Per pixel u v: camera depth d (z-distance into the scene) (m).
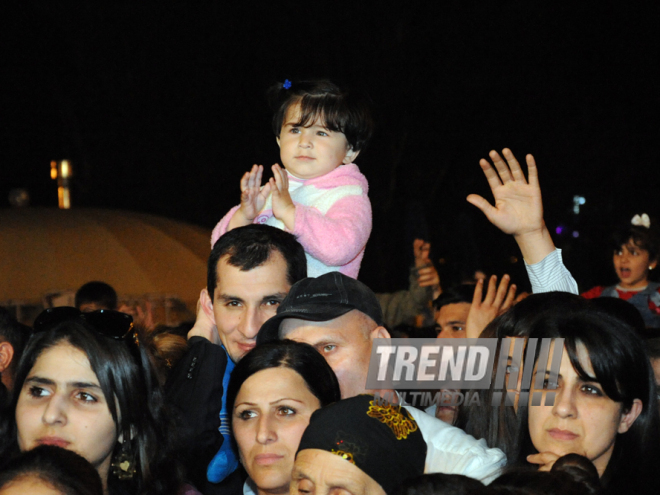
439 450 2.39
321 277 2.77
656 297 6.35
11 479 2.00
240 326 2.87
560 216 16.03
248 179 3.17
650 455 2.52
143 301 7.82
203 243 9.17
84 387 2.51
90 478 2.06
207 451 2.93
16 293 7.61
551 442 2.46
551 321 2.54
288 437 2.37
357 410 2.22
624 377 2.44
